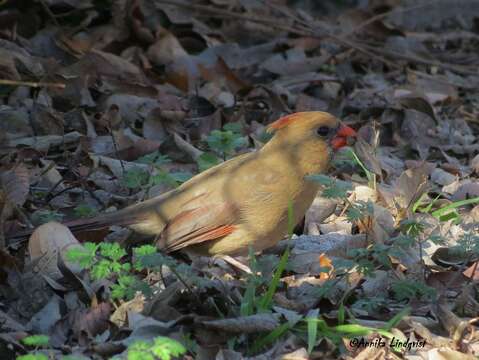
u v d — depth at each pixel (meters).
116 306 8.35
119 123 12.80
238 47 15.79
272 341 7.76
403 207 10.48
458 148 13.40
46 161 11.54
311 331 7.59
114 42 14.90
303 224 10.56
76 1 14.97
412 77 16.17
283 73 15.59
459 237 9.09
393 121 13.71
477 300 8.80
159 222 9.60
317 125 9.41
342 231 10.43
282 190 9.26
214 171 9.63
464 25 19.11
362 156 11.99
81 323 8.09
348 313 8.20
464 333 8.13
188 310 8.27
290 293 8.77
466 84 16.53
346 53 16.75
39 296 8.77
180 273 8.23
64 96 13.09
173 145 12.02
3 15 14.19
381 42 17.64
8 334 7.84
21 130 12.22
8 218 9.76
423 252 9.48
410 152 13.37
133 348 6.65
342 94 14.63
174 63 14.80
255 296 8.43
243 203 9.21
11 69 12.84
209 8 16.08
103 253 7.90
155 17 15.79
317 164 9.41
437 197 11.16
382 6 18.81
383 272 8.93
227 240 9.37
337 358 7.73
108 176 11.45
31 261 9.05
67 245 9.12
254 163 9.41
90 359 7.57
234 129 11.59
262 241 9.43
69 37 14.53
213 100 14.05
